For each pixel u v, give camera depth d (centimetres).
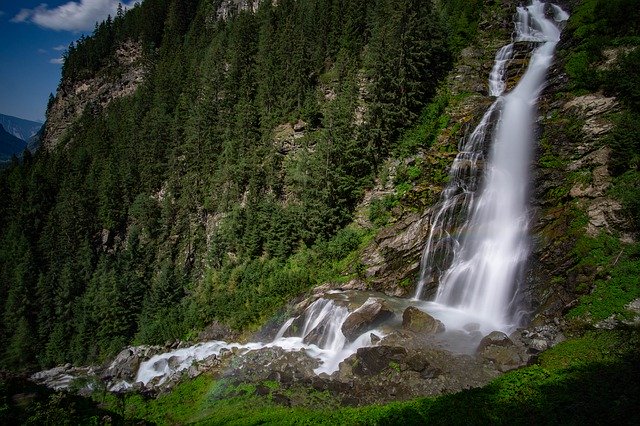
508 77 4097
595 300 1966
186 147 5300
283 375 2175
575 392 1304
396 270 2988
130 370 3178
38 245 5381
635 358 1477
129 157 5922
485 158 3288
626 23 3391
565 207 2509
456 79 4262
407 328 2275
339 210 3603
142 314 4100
